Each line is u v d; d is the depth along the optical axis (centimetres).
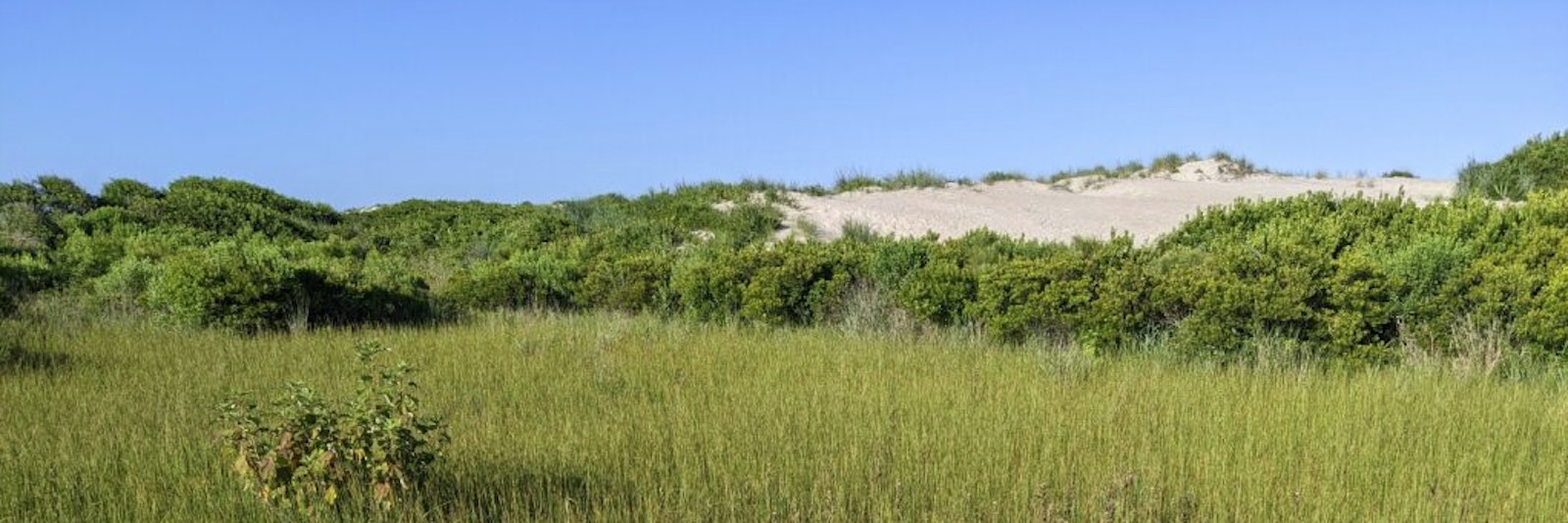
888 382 848
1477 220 1259
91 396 797
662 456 597
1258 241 1258
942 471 561
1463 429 675
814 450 619
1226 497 519
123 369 940
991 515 504
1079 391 809
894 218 2072
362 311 1360
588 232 2142
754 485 536
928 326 1173
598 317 1342
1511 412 721
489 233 2248
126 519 503
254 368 945
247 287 1230
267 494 484
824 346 1076
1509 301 938
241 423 511
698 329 1257
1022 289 1090
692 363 958
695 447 625
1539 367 897
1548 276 962
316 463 477
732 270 1310
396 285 1420
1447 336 930
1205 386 824
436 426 514
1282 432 662
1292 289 955
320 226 2567
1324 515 499
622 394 806
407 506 500
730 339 1148
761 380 861
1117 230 1909
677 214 2144
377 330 1257
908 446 619
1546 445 639
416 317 1410
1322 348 947
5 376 890
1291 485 542
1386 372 888
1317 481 549
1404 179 2391
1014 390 805
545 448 617
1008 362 960
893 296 1238
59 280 1566
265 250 1953
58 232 2086
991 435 646
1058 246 1473
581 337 1143
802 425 669
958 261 1286
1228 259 1018
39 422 706
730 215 2083
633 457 601
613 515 497
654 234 1977
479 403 773
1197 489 538
